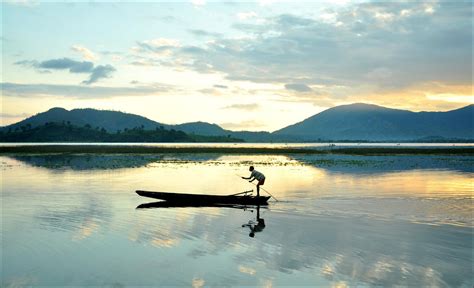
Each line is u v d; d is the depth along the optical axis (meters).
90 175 36.75
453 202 22.02
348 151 98.06
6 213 18.09
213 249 12.39
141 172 40.53
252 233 14.52
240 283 9.66
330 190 27.12
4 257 11.52
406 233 14.60
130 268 10.62
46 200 22.05
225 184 30.91
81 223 15.99
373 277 10.09
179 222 16.45
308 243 13.16
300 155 81.44
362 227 15.61
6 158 64.50
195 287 9.41
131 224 15.91
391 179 34.19
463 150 102.62
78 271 10.41
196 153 89.12
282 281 9.82
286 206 20.84
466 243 13.16
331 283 9.71
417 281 9.81
